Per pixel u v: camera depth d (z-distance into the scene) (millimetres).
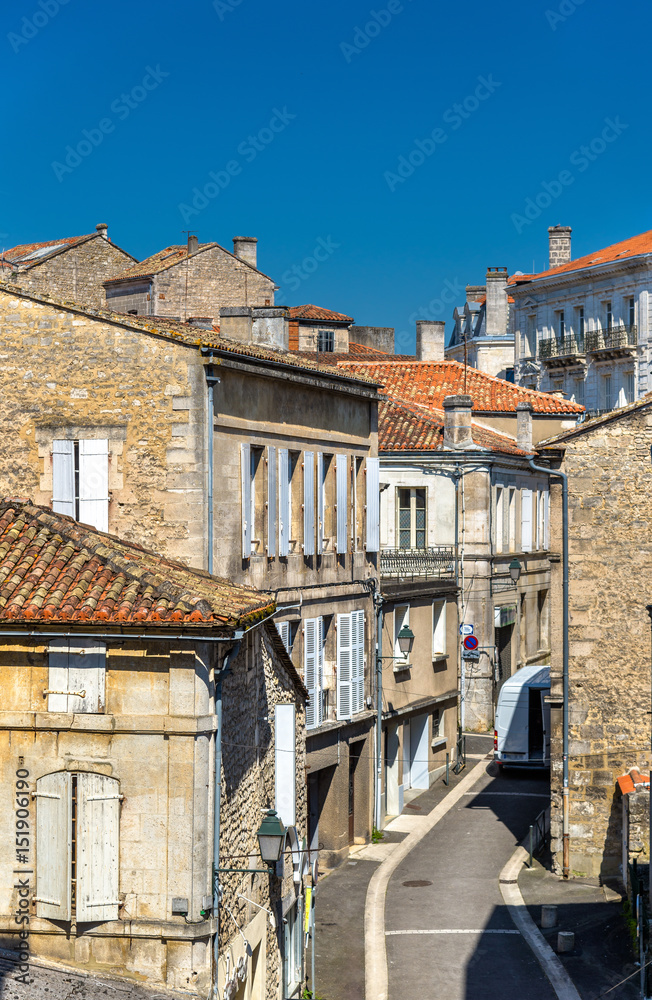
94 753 15555
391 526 41719
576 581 27078
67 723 15523
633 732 26844
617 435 26953
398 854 29281
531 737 36656
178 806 15430
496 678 42156
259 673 19094
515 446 45281
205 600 15633
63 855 15500
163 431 21469
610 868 26859
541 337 69375
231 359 22344
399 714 32656
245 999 17719
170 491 21422
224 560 22344
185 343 21328
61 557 16891
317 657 27688
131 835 15508
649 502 26812
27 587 16141
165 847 15453
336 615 28828
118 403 21641
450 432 41844
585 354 65062
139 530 21500
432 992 21297
